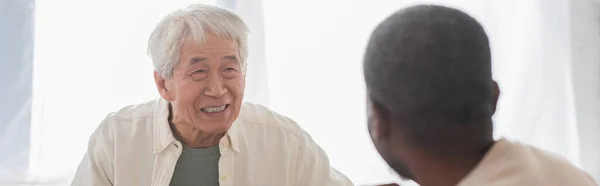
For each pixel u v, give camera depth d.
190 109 1.40
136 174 1.47
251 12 2.36
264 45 2.37
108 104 2.30
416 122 0.73
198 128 1.41
